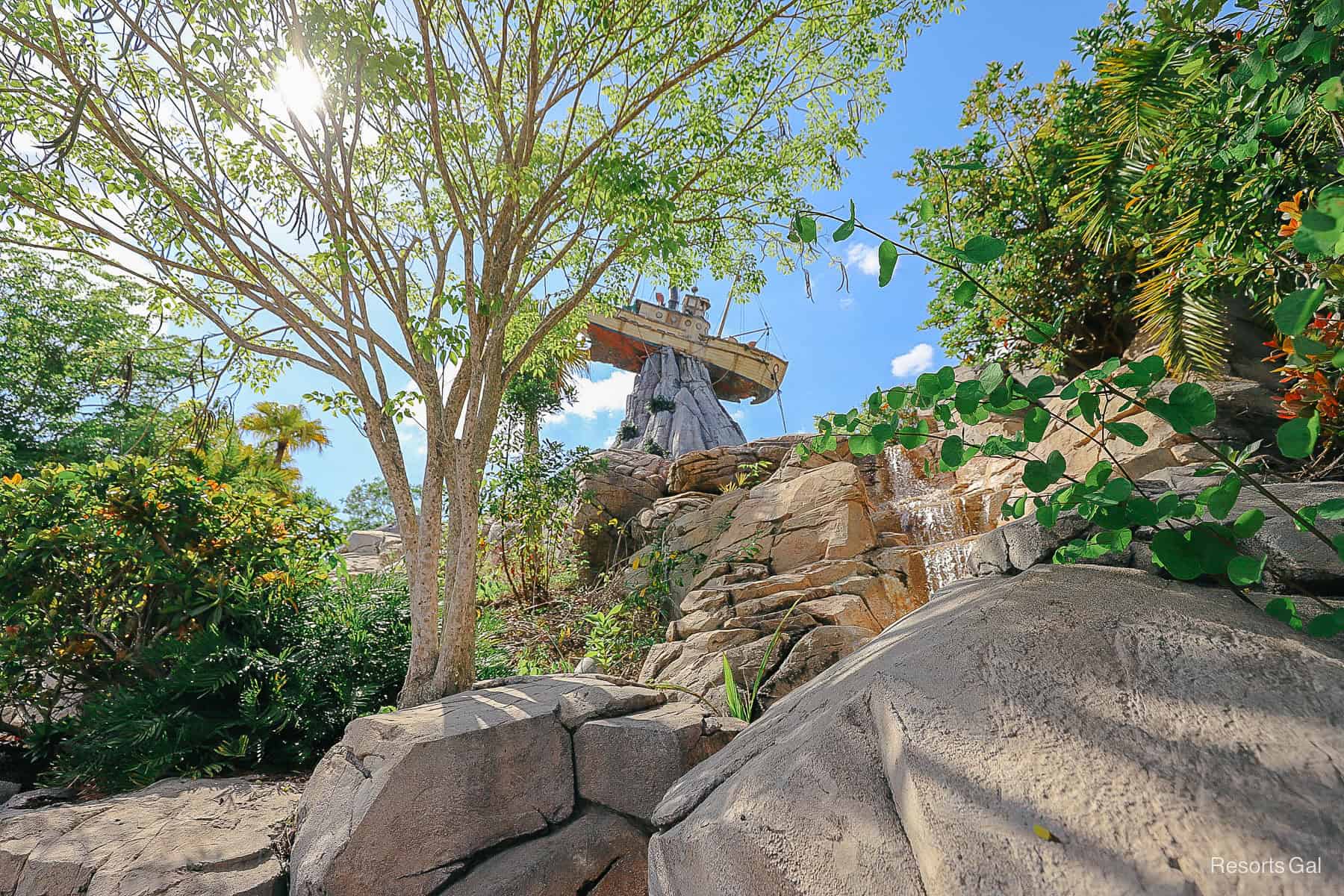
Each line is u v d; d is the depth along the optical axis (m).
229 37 4.56
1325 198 1.02
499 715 3.71
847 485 8.61
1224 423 6.07
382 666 6.07
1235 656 1.29
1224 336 7.52
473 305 5.63
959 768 1.23
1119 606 1.60
